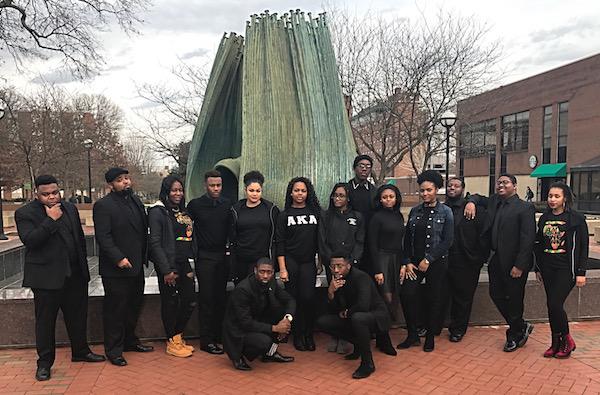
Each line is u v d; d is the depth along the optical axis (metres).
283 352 4.50
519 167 36.81
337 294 4.26
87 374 3.95
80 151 29.53
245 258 4.36
